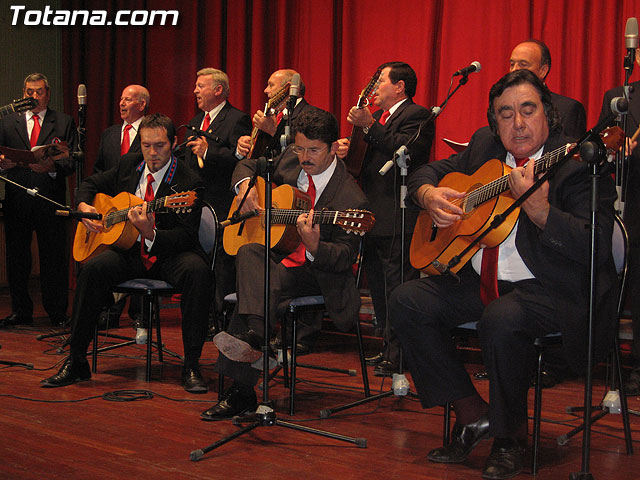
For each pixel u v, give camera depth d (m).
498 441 2.22
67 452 2.37
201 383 3.22
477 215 2.40
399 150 2.74
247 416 2.79
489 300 2.39
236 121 4.57
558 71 4.39
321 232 2.87
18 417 2.77
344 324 2.82
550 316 2.23
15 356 3.96
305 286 2.88
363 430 2.67
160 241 3.26
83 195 3.60
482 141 2.57
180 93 6.44
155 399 3.08
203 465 2.26
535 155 2.33
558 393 3.29
